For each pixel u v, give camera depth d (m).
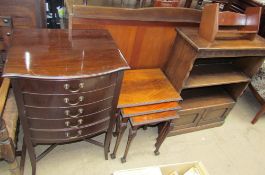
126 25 1.41
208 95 1.91
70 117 1.10
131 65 1.66
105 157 1.58
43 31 1.19
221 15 1.37
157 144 1.66
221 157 1.82
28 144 1.18
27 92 0.93
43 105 1.00
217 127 2.08
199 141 1.91
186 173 1.37
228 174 1.71
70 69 0.95
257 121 2.23
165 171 1.39
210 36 1.35
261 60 1.62
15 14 1.26
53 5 1.57
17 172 1.24
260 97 2.07
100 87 1.04
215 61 1.85
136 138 1.80
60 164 1.51
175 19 1.49
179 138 1.89
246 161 1.83
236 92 1.89
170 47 1.64
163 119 1.39
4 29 1.29
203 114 1.85
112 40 1.23
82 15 1.27
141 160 1.65
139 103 1.36
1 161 1.43
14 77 0.85
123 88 1.44
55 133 1.16
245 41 1.49
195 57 1.34
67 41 1.14
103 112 1.20
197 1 1.63
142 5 1.47
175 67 1.56
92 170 1.52
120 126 1.39
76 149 1.62
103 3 1.37
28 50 1.00
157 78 1.59
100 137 1.74
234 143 1.96
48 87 0.93
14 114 1.23
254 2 2.08
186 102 1.79
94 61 1.03
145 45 1.57
